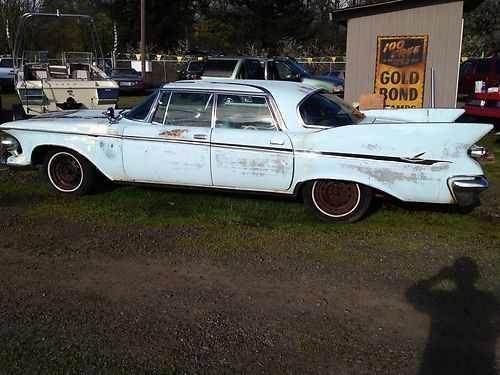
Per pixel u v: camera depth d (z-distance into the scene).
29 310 3.84
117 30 43.06
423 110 6.52
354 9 11.12
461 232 5.42
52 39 39.81
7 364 3.19
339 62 29.56
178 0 44.12
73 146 6.29
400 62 11.09
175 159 5.91
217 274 4.44
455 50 10.71
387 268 4.55
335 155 5.40
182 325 3.64
